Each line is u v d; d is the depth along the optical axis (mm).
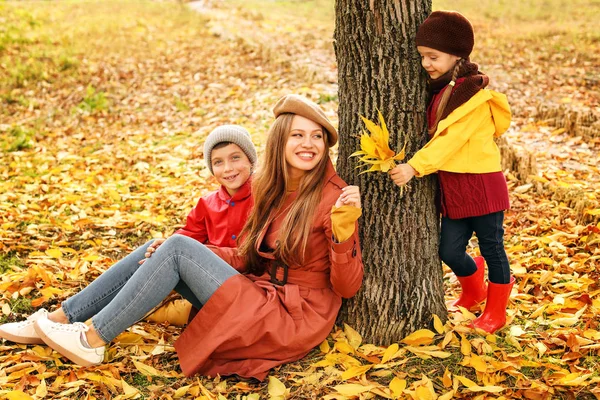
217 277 2645
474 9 13641
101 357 2711
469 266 3047
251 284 2697
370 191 2816
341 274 2607
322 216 2717
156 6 14352
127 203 4902
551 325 2973
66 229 4336
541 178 4781
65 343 2641
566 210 4332
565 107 6426
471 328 2902
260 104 7090
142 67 9094
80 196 5039
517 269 3564
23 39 10461
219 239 3186
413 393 2426
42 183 5449
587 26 10961
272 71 8297
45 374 2629
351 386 2484
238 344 2615
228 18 12461
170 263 2656
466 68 2631
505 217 4406
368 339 2914
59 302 3309
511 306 3223
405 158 2748
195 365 2609
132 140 6625
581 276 3465
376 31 2645
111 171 5758
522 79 8070
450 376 2600
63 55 9492
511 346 2818
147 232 4410
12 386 2555
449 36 2566
